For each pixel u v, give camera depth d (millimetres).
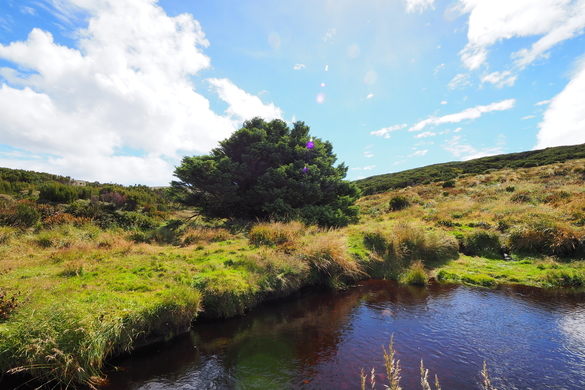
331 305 8070
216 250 10773
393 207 23578
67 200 23375
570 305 7508
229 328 6633
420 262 11328
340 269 10133
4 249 10672
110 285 6965
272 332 6445
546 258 11172
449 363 5074
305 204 17656
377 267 11258
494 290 8898
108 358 5262
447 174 42625
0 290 6031
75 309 5180
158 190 41406
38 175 36688
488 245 12922
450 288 9281
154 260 9469
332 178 18875
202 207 19812
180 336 6215
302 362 5254
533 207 16734
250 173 18547
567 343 5617
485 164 45625
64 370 4414
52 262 9266
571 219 13305
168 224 18047
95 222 17156
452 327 6453
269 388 4543
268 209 16734
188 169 17359
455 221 16344
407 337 6070
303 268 9336
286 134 21172
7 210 15680
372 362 5211
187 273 8008
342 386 4551
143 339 5766
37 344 4414
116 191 27859
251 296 7770
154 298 6277
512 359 5141
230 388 4566
